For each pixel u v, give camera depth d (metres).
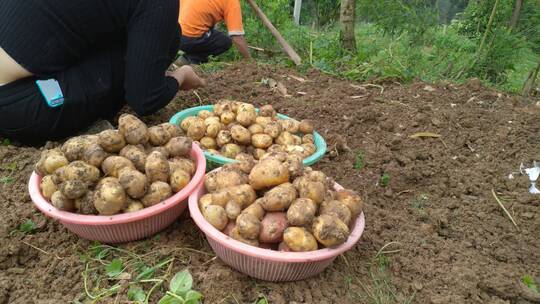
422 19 2.10
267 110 1.23
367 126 1.42
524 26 2.01
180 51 2.22
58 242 0.85
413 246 0.91
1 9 1.03
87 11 1.03
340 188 0.87
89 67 1.14
